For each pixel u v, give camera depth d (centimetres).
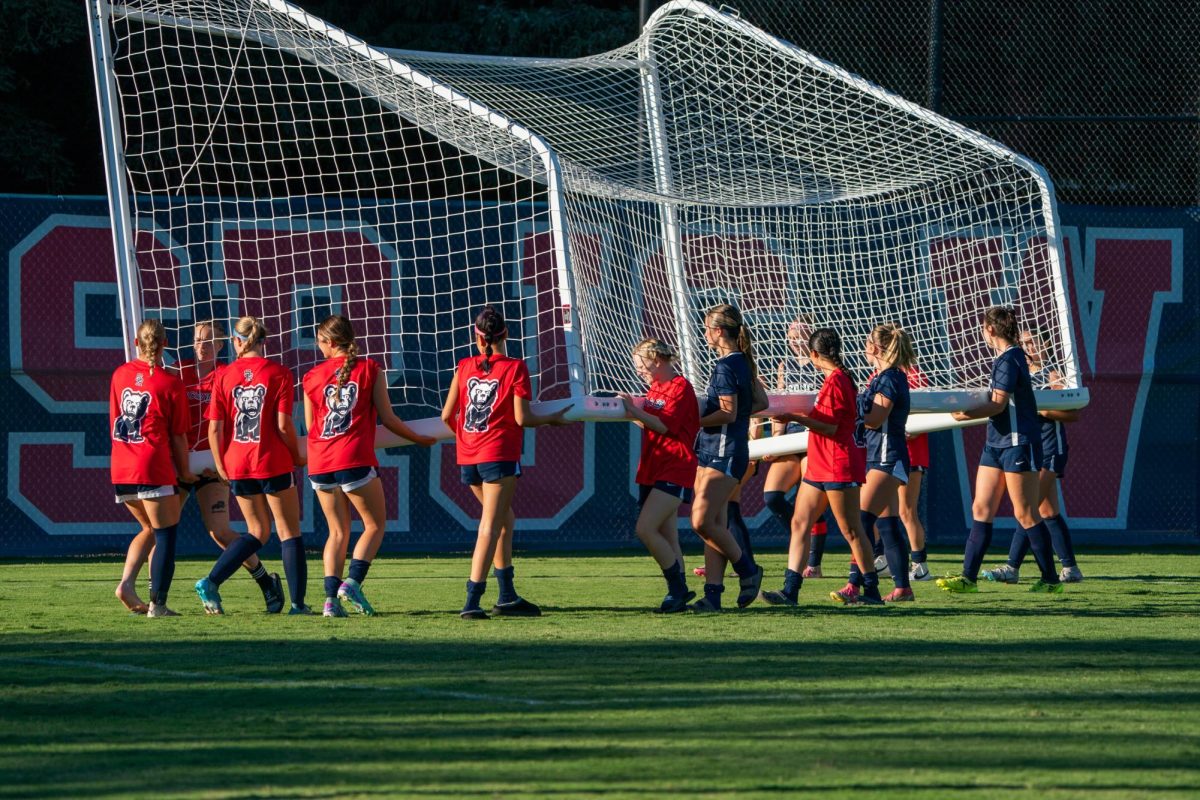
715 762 1638
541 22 6875
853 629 2828
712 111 4809
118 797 1478
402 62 4122
